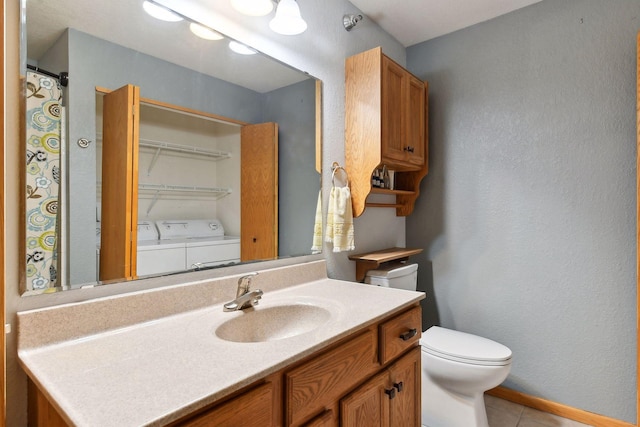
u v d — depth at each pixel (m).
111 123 1.04
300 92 1.64
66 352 0.83
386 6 1.97
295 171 1.62
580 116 1.83
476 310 2.18
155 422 0.56
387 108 1.82
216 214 1.31
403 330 1.28
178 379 0.70
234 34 1.36
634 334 1.70
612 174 1.75
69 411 0.58
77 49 0.97
